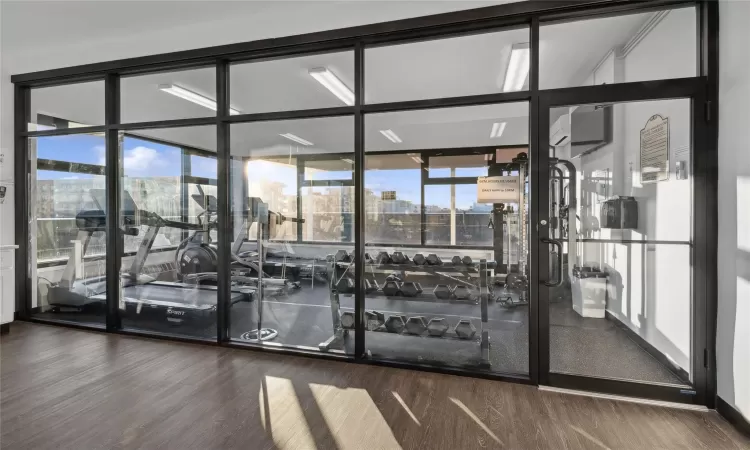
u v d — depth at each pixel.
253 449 1.84
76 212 3.89
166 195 3.75
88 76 3.68
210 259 3.87
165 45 3.32
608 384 2.40
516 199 4.55
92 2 2.85
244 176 4.07
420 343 3.30
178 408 2.21
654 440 1.92
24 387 2.47
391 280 3.30
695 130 2.28
